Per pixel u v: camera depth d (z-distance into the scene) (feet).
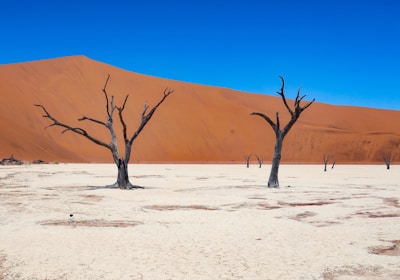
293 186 91.66
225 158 321.93
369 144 366.22
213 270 26.91
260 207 55.67
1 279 25.14
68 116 290.15
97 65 355.56
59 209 52.75
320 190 80.74
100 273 26.18
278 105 406.21
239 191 78.07
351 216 48.14
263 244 33.83
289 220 45.24
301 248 32.58
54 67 330.75
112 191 76.79
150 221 44.27
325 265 28.12
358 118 418.72
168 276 25.67
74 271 26.58
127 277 25.45
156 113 333.21
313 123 389.39
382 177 133.39
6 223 42.57
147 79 372.58
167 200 63.10
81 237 36.04
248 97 408.46
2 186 86.63
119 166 83.46
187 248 32.42
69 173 136.26
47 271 26.58
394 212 51.13
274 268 27.40
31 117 267.18
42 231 38.50
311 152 353.92
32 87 298.35
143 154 298.15
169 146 314.35
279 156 87.04
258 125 360.48
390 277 25.91
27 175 123.85
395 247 33.22
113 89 338.75
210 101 373.81
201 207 55.62
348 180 116.26
